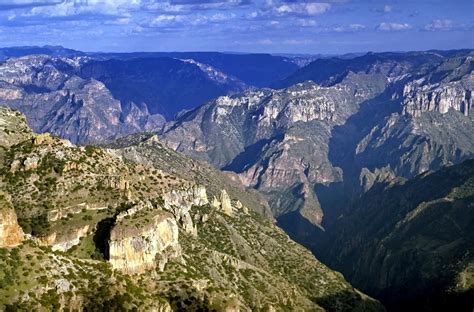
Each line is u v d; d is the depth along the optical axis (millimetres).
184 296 169125
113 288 142250
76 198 176500
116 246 163750
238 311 176375
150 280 169250
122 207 179375
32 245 139375
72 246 164750
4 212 135500
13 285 128000
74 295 135375
